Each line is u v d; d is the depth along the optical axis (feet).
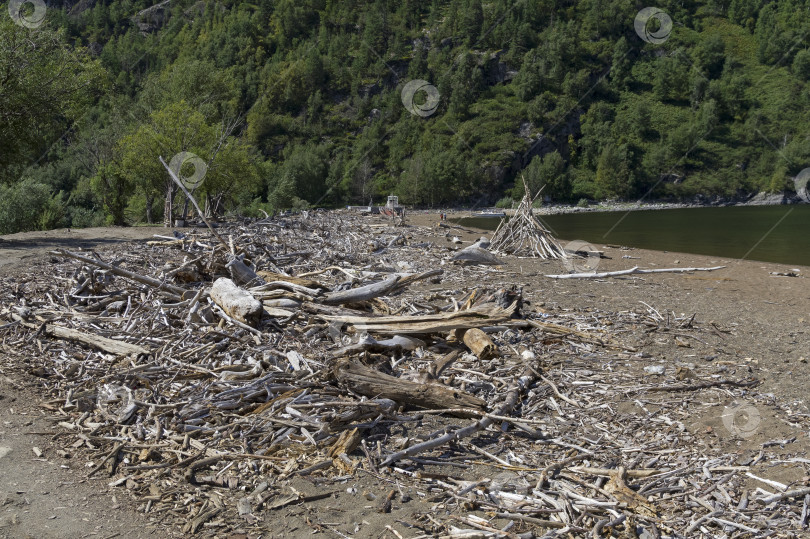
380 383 18.79
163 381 19.61
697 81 485.15
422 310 30.35
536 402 20.30
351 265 47.96
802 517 13.80
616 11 572.92
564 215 282.56
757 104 476.13
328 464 15.55
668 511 14.24
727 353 26.48
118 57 442.09
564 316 32.42
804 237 126.93
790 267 64.95
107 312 26.08
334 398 18.67
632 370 23.67
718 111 474.49
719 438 17.78
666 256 75.56
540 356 24.68
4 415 17.22
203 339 23.11
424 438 16.96
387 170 413.80
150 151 94.68
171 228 79.20
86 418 17.43
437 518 13.58
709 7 628.69
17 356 21.12
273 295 27.89
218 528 13.07
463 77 481.05
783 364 24.94
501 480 15.20
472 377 21.72
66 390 19.06
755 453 16.81
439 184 361.10
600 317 32.53
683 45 565.94
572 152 446.19
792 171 382.01
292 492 14.39
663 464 16.30
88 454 15.66
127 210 136.05
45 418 17.33
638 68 545.44
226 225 83.56
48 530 12.66
